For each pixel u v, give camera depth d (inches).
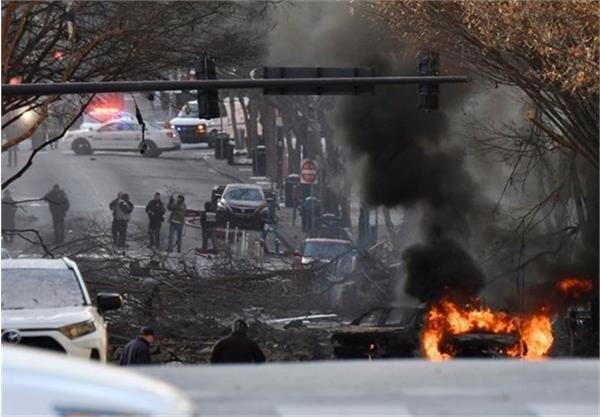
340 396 547.8
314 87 2556.6
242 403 529.7
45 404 469.4
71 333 1774.1
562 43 2797.7
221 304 3577.8
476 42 3368.6
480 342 3100.4
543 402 545.0
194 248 5856.3
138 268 3543.3
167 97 5275.6
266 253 5644.7
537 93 3398.1
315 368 608.7
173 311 3452.3
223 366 613.3
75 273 1913.1
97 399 475.5
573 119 3361.2
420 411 528.7
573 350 3690.9
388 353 3179.1
